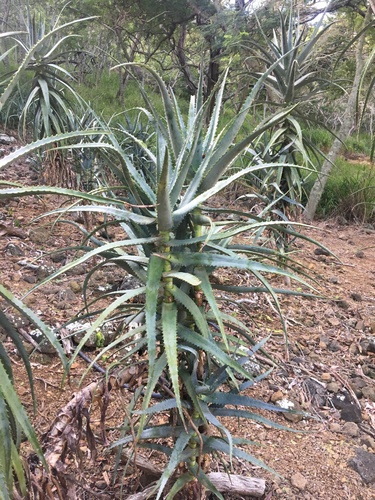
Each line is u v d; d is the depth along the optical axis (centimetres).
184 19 897
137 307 137
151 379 97
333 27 725
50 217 376
